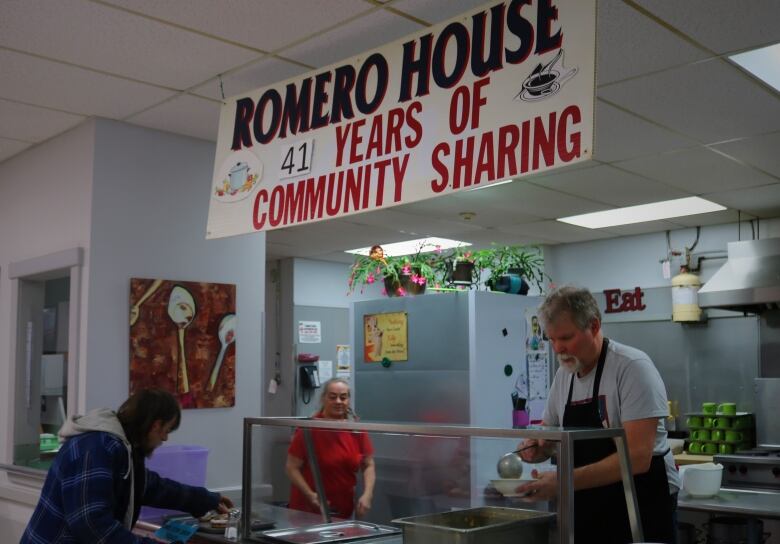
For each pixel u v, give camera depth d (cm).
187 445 371
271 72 318
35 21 272
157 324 378
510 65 222
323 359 756
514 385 498
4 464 416
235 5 260
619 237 659
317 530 235
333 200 266
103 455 240
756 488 502
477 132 228
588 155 201
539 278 695
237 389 407
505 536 187
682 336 621
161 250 387
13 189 442
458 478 211
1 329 443
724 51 290
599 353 232
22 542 247
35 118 373
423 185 240
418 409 497
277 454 253
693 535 417
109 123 375
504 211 543
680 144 398
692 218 582
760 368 575
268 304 764
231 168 302
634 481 214
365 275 579
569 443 181
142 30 279
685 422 614
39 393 435
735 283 536
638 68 305
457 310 485
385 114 254
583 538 217
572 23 209
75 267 368
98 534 230
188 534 240
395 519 218
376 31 281
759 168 443
